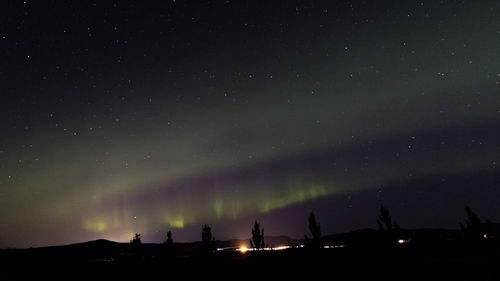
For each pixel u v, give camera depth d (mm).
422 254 14453
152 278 12750
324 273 12062
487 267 10781
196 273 13359
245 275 12570
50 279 13023
